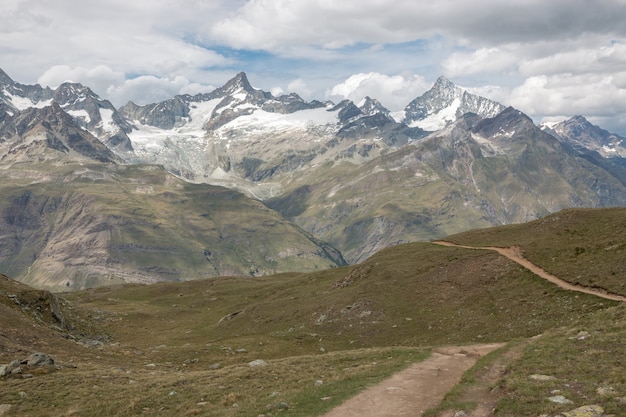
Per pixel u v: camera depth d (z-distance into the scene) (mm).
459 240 114812
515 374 31656
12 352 51688
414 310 77562
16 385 41969
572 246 79062
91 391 41156
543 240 88938
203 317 123062
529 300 66000
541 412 24391
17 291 81188
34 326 66250
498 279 76750
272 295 133125
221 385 41656
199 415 33281
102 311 121000
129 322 114438
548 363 32719
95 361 57594
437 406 28578
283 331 85000
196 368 58750
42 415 35906
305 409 30953
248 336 84812
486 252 91125
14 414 35875
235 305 133375
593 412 23031
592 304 57562
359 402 31406
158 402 37844
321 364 47812
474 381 33125
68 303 112250
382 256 115625
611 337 35844
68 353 59000
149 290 185625
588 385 26938
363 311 81688
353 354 51562
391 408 29734
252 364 52531
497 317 64938
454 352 48156
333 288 107688
